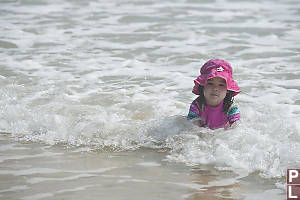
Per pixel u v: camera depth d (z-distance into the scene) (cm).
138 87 2441
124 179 1362
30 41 3450
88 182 1334
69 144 1709
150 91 2369
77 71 2739
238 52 3148
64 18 4259
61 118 1933
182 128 1825
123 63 2922
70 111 2022
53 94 2297
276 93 2294
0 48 3256
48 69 2769
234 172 1413
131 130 1828
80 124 1877
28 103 2147
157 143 1720
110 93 2322
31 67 2803
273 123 1795
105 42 3438
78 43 3409
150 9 4669
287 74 2628
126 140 1750
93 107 2083
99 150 1652
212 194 1248
